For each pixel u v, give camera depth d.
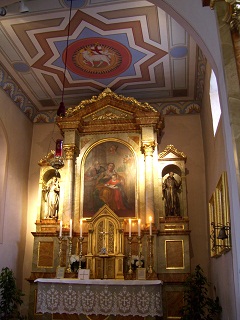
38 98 9.48
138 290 6.76
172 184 8.56
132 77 8.64
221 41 3.56
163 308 7.61
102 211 8.26
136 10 6.48
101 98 9.09
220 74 3.79
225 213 5.39
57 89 9.13
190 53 7.56
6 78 8.29
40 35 7.17
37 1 6.29
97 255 7.90
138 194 8.58
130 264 7.76
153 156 8.65
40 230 8.65
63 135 9.26
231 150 3.60
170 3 4.32
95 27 6.96
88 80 8.79
